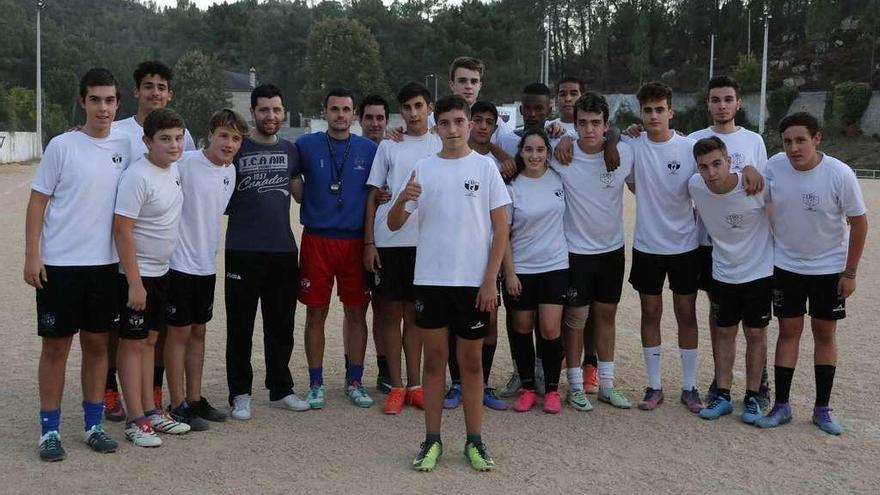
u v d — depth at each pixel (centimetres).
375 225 654
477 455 525
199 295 606
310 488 490
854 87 5444
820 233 604
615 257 664
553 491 492
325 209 657
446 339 532
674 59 8075
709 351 845
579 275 657
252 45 9125
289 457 544
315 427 610
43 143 5778
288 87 8462
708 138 618
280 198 632
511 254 638
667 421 630
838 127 5462
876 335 905
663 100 646
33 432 584
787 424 621
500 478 512
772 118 5872
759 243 633
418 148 653
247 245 623
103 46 8856
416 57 7744
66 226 535
